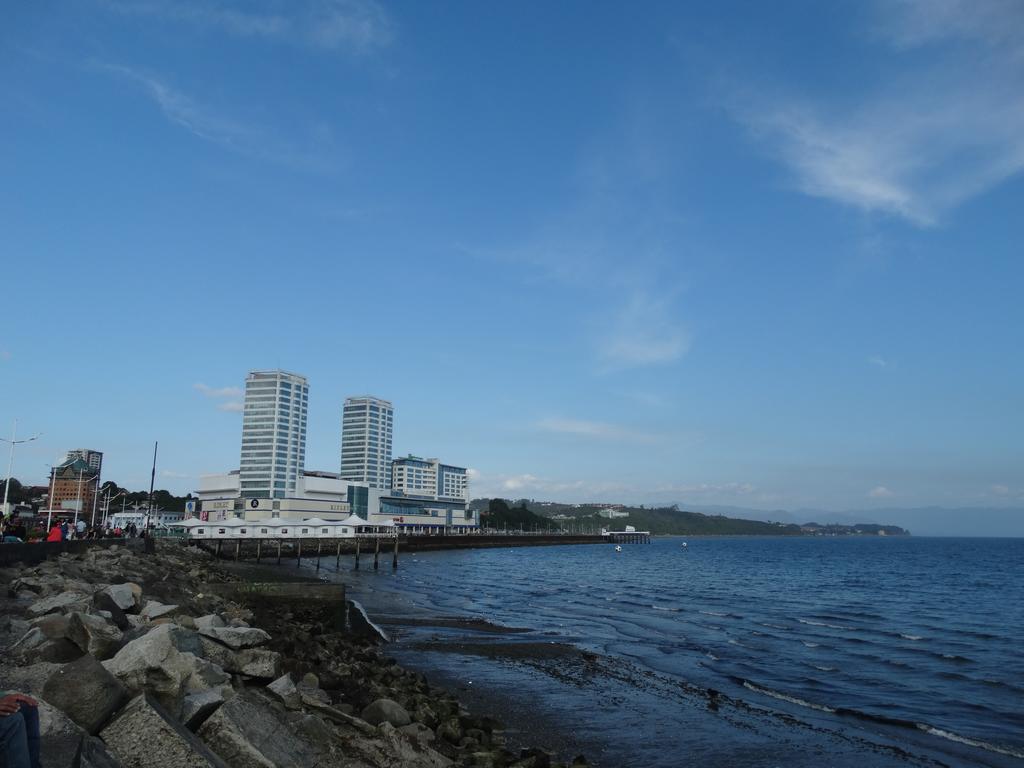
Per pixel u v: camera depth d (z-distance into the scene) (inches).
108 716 299.9
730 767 614.9
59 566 916.0
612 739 684.7
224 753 328.5
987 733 737.0
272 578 2151.8
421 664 1012.5
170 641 373.7
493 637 1285.7
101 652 397.1
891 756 653.9
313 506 6127.0
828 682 978.1
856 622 1676.9
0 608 560.1
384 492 7421.3
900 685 964.6
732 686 940.6
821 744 684.7
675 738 693.3
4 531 1391.5
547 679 939.3
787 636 1407.5
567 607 1905.8
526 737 676.1
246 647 510.9
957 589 2802.7
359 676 725.9
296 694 461.7
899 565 4859.7
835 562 5319.9
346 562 4069.9
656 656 1147.3
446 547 6476.4
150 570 1274.6
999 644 1349.7
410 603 1867.6
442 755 473.7
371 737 452.8
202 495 6811.0
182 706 336.5
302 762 356.2
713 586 2822.3
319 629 1076.5
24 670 351.9
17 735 197.6
